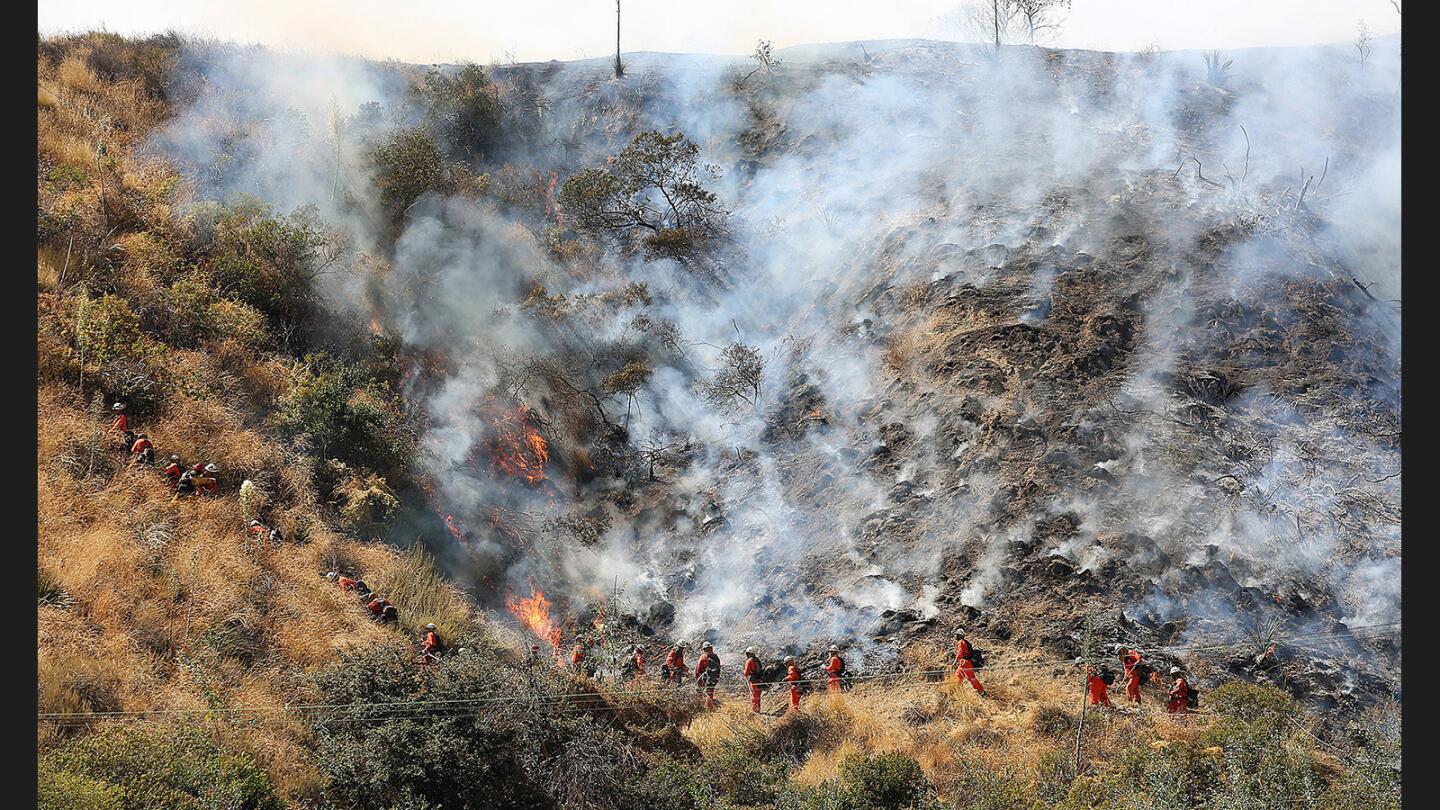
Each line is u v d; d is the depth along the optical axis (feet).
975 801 62.18
